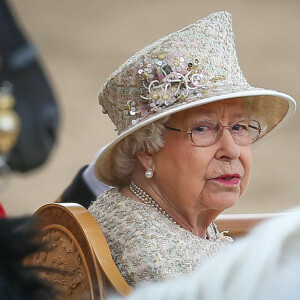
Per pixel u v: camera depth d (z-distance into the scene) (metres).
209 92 12.42
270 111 13.55
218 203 12.65
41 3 74.31
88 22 71.38
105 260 11.66
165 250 12.16
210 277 5.99
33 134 6.81
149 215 12.58
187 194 12.63
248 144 12.90
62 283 12.12
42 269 7.47
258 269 5.91
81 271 11.90
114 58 65.25
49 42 67.44
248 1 74.81
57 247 12.30
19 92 6.81
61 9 73.38
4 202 39.00
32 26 70.06
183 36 12.68
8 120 6.71
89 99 56.28
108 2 75.31
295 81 60.91
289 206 7.78
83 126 51.09
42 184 41.69
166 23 72.44
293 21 71.06
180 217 12.93
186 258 12.19
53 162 44.69
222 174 12.59
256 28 69.75
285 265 5.94
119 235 12.40
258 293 5.84
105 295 11.57
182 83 12.47
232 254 6.08
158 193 12.93
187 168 12.57
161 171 12.77
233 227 15.02
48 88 6.90
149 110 12.62
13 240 7.12
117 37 69.31
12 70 6.81
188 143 12.54
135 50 67.31
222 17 13.04
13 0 73.88
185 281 6.20
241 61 63.69
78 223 11.94
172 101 12.46
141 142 12.70
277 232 6.08
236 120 12.73
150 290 6.21
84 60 64.25
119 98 12.92
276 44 66.69
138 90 12.66
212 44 12.77
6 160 6.80
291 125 48.97
